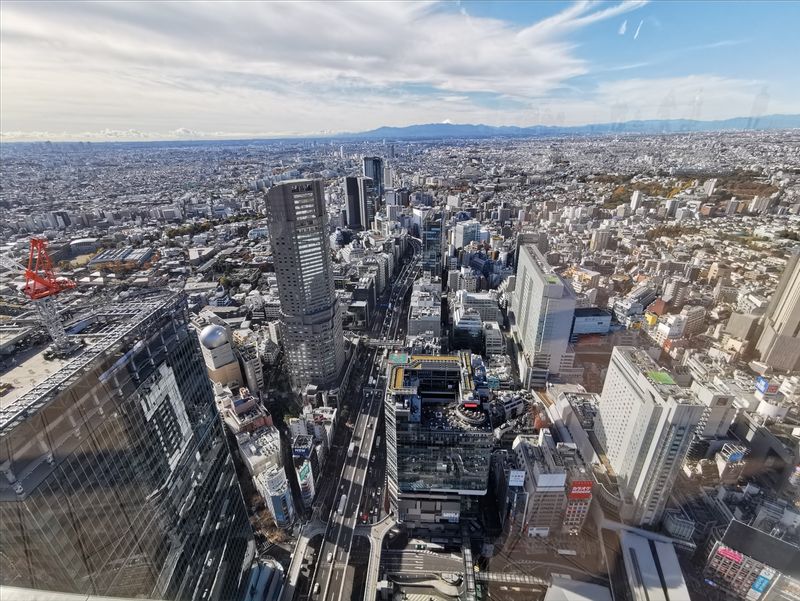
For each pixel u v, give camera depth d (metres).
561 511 146.25
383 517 165.25
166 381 91.62
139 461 81.06
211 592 103.19
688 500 148.25
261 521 160.38
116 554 73.50
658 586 125.25
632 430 141.62
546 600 130.50
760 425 152.12
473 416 141.75
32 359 79.69
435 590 139.62
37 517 60.69
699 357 181.88
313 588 140.25
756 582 123.56
